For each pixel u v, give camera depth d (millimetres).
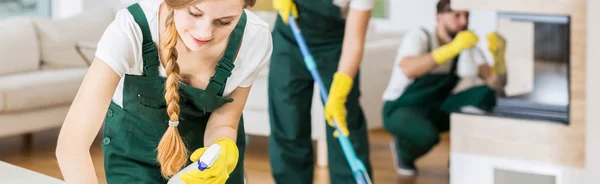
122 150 2246
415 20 3951
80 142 1936
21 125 4824
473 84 3480
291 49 3910
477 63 3441
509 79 3307
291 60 3920
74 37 5539
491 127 3285
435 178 3947
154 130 2215
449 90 3713
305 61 3885
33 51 5320
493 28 3328
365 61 4055
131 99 2168
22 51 5242
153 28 1977
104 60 1909
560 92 3162
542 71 3191
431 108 3846
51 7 6805
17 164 4715
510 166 3262
